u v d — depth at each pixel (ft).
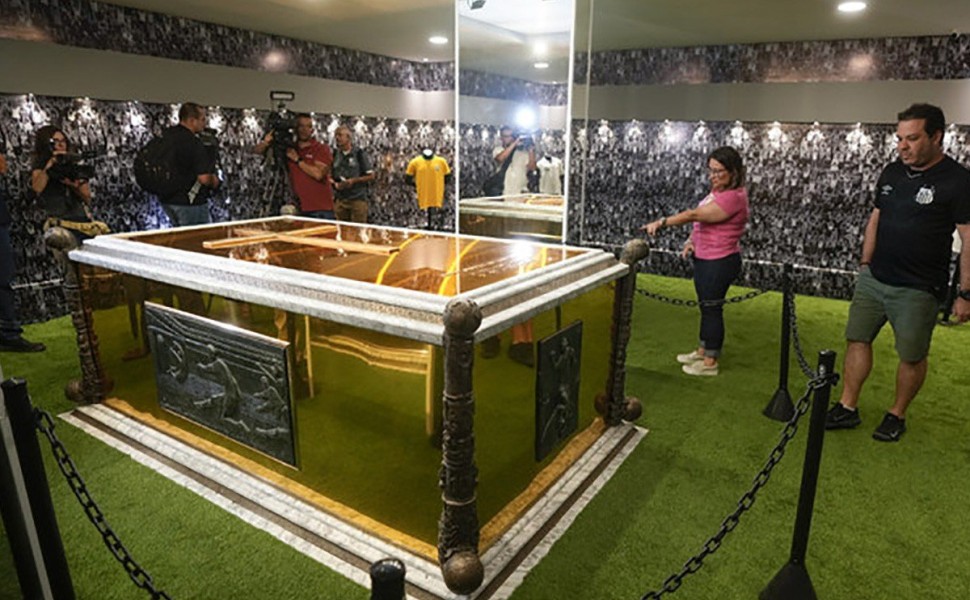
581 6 13.15
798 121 21.79
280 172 21.43
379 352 7.07
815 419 6.21
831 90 20.99
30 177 16.28
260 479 8.25
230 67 20.58
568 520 7.82
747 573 6.95
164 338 9.14
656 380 13.00
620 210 26.32
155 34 18.47
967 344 15.65
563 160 13.79
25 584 5.73
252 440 8.36
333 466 7.71
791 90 21.65
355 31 21.13
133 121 18.33
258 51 21.66
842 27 18.43
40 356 13.65
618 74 24.98
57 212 14.64
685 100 23.66
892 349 15.21
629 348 15.24
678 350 15.07
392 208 29.17
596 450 9.27
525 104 13.93
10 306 13.76
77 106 17.02
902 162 9.71
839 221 21.90
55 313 16.83
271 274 7.79
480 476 7.14
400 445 7.19
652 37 21.13
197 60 19.74
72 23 16.51
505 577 6.77
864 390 12.51
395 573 3.74
